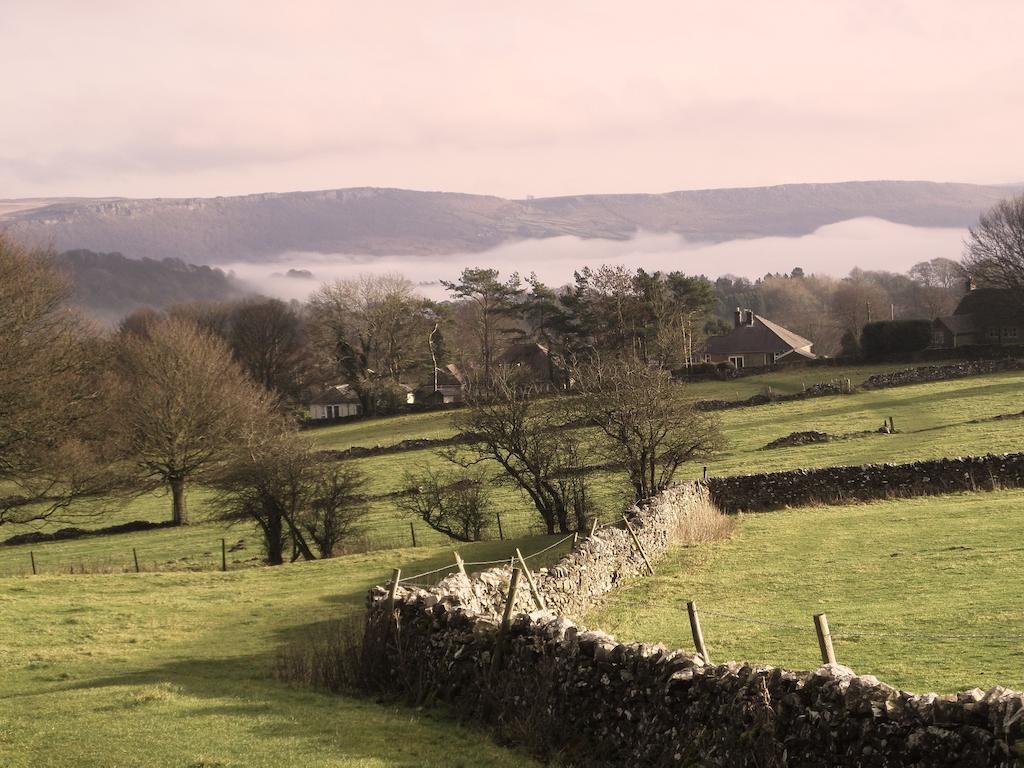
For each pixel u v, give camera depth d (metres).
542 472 49.66
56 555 56.56
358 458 79.06
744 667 12.30
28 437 44.06
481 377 108.75
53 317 47.12
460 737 15.02
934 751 10.19
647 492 47.88
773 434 68.31
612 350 112.88
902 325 102.38
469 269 133.88
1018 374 81.00
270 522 48.03
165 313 141.38
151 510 72.38
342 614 27.47
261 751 13.84
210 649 23.58
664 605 25.59
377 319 121.31
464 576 21.03
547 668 15.07
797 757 11.25
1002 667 16.91
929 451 55.25
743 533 38.28
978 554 28.73
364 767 13.16
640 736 13.28
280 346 126.31
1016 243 108.56
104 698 17.58
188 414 64.25
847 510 41.78
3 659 22.75
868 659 18.17
